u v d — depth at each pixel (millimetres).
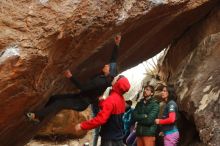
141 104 6906
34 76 4930
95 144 7301
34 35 4785
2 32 4664
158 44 8469
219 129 6738
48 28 4867
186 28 8516
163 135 7164
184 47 8695
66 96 5578
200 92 7480
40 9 4863
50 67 5234
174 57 9148
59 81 5969
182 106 7812
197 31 8367
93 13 5262
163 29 7652
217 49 7906
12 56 4605
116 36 6055
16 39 4691
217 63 7762
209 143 6750
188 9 7094
